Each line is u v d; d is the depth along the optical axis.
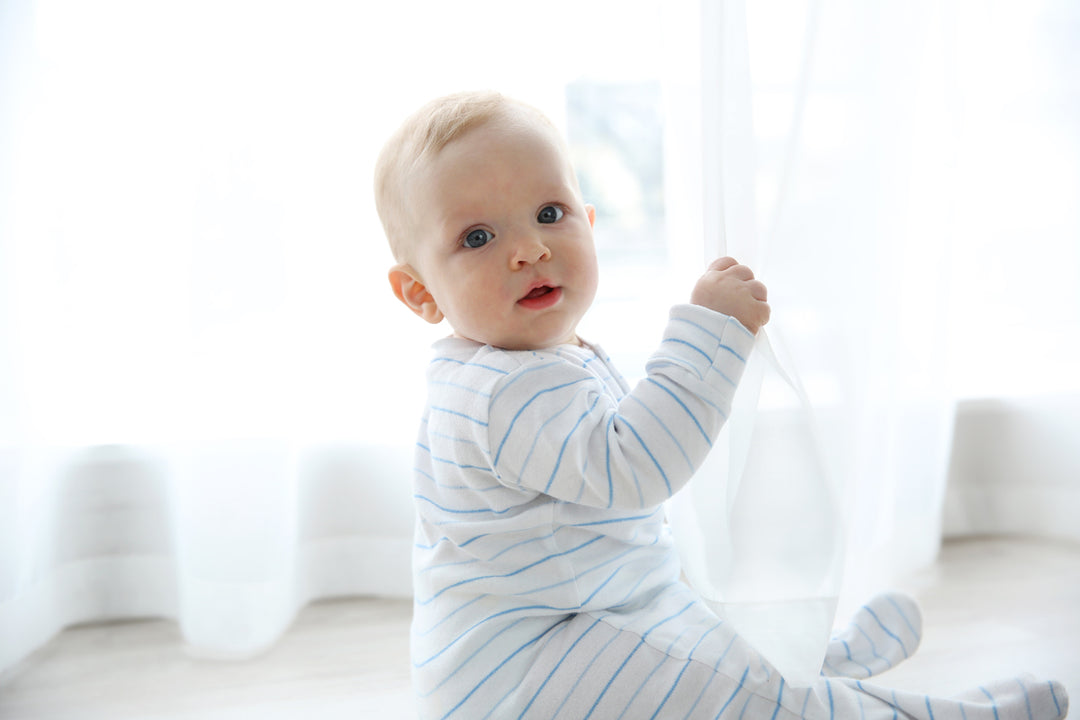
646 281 1.71
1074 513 1.46
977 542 1.49
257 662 1.22
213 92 1.20
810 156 0.86
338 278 1.32
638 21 1.29
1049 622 1.19
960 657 1.11
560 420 0.79
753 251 0.86
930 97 1.20
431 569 0.88
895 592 0.99
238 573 1.24
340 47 1.26
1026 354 1.46
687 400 0.80
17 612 1.23
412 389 1.36
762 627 0.84
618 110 1.73
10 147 1.20
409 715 1.07
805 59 0.83
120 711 1.11
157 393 1.32
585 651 0.80
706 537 0.88
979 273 1.44
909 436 1.31
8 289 1.20
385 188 0.92
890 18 0.99
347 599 1.42
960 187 1.30
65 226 1.26
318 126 1.27
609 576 0.85
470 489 0.85
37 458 1.26
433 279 0.89
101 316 1.30
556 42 1.29
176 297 1.24
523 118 0.88
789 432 0.84
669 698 0.78
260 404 1.24
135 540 1.36
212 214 1.22
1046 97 1.36
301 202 1.27
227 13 1.20
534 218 0.86
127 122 1.24
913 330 1.29
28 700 1.14
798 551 0.84
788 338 0.87
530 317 0.86
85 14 1.22
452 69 1.28
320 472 1.38
